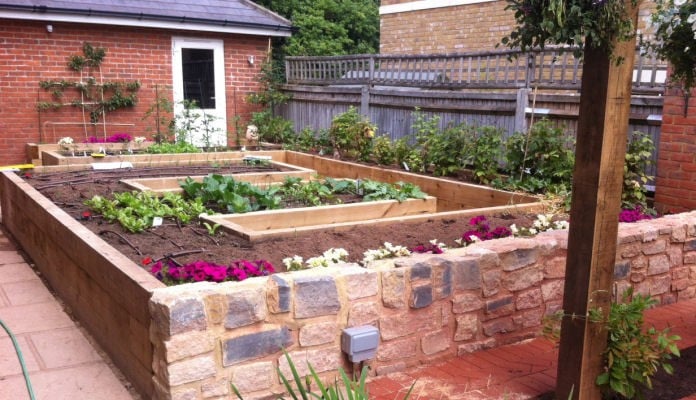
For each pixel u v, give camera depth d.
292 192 6.59
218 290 2.85
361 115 10.77
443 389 3.21
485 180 7.35
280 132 12.12
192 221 5.19
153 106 11.98
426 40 13.29
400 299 3.36
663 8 3.36
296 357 3.06
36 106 11.05
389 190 6.52
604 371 2.92
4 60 10.68
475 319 3.70
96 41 11.38
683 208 6.11
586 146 2.72
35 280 5.30
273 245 4.42
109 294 3.54
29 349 3.80
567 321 2.89
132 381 3.29
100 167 8.20
